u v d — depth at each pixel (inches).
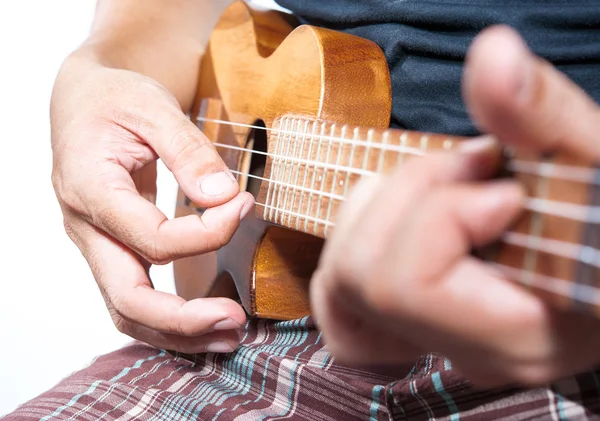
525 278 11.7
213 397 19.3
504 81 10.2
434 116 19.3
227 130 22.3
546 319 11.8
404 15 19.6
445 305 11.7
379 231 11.3
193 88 25.3
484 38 10.3
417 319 11.9
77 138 19.7
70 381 21.1
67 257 39.2
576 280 11.0
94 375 21.1
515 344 12.0
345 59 19.3
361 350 13.6
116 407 19.4
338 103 19.1
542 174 11.5
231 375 20.0
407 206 11.2
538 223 11.6
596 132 11.0
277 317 20.7
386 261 11.4
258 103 21.2
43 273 39.1
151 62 24.5
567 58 17.6
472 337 12.0
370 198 12.1
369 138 14.8
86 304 39.0
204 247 18.3
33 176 39.2
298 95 19.6
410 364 17.6
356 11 21.0
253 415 18.4
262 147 21.3
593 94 17.7
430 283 11.5
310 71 19.3
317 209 16.1
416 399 16.2
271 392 19.0
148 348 22.2
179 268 23.9
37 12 39.3
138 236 18.7
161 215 18.7
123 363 21.5
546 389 14.8
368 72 19.4
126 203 18.8
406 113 19.8
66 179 19.7
